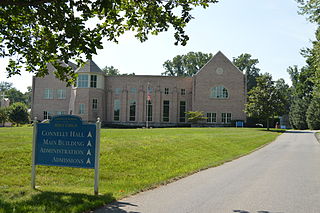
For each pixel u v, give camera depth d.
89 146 7.38
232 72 52.03
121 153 13.12
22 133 18.42
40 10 7.91
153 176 10.39
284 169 12.26
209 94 52.12
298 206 6.64
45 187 8.02
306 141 28.50
